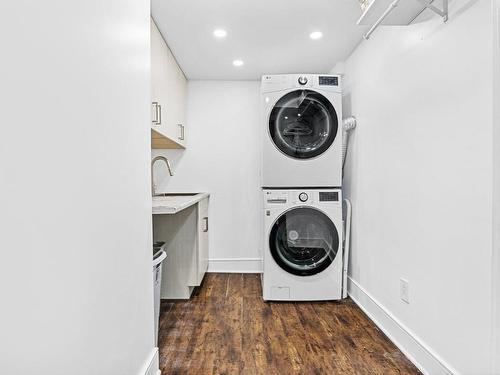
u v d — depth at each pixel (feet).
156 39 7.79
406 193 6.34
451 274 5.01
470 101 4.58
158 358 5.76
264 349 6.53
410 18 5.99
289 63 10.35
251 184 12.09
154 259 6.11
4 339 2.07
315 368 5.86
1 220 2.05
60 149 2.68
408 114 6.25
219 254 12.17
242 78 11.81
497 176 4.10
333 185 9.30
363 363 6.02
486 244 4.31
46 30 2.50
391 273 6.96
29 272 2.30
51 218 2.56
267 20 7.59
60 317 2.67
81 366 3.01
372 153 7.93
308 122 9.29
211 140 12.05
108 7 3.65
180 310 8.52
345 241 9.48
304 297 9.11
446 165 5.12
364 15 5.82
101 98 3.45
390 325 6.91
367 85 8.21
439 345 5.31
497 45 4.08
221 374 5.68
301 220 9.25
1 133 2.06
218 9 7.09
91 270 3.21
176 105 10.11
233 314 8.27
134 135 4.51
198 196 10.08
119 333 3.91
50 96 2.55
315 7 7.00
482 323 4.38
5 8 2.09
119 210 3.93
